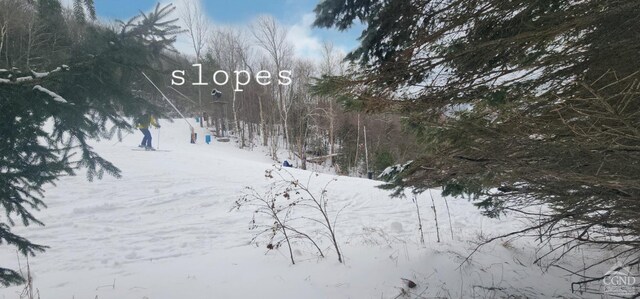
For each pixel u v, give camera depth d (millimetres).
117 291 3885
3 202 2760
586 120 2277
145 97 2787
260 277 4281
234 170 12883
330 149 32031
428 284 4125
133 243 5898
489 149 2805
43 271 4684
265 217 7586
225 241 6133
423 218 7965
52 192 8375
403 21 3074
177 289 3943
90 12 2467
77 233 6219
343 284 4094
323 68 31578
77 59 2455
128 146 17922
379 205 8945
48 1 2379
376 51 3232
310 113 30891
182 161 14188
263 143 35625
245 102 35406
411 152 4359
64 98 2545
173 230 6629
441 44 3188
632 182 2066
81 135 2783
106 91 2568
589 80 2600
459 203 9242
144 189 9266
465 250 5262
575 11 2539
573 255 5098
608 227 2879
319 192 9891
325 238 6254
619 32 2367
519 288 4086
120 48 2428
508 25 2865
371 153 28391
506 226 7340
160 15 2576
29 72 2402
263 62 34125
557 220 2902
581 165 2379
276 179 11562
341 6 3018
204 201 8602
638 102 2223
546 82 2834
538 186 2811
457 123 3045
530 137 2584
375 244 5625
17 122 2484
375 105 3385
